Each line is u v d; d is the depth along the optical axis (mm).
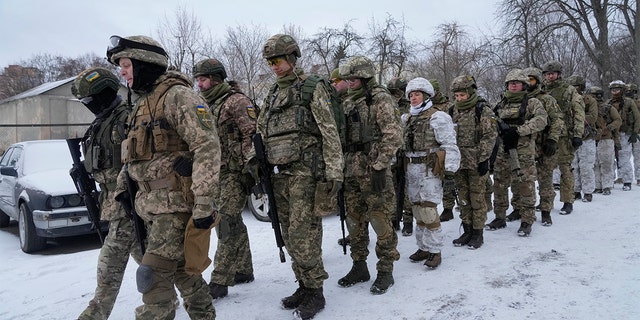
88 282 4504
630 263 4078
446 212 6379
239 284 4137
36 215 5871
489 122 4797
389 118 3562
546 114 5297
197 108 2527
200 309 2805
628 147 8602
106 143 3289
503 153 5594
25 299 4117
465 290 3666
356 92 3783
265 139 3426
